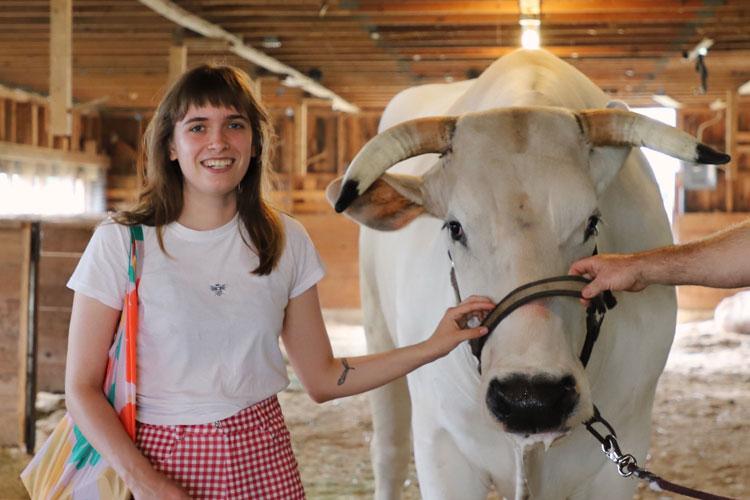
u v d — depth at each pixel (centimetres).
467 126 281
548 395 242
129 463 240
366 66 1459
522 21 1001
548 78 350
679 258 251
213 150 255
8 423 643
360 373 279
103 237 255
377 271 446
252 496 256
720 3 1007
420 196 289
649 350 336
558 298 258
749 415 788
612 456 276
